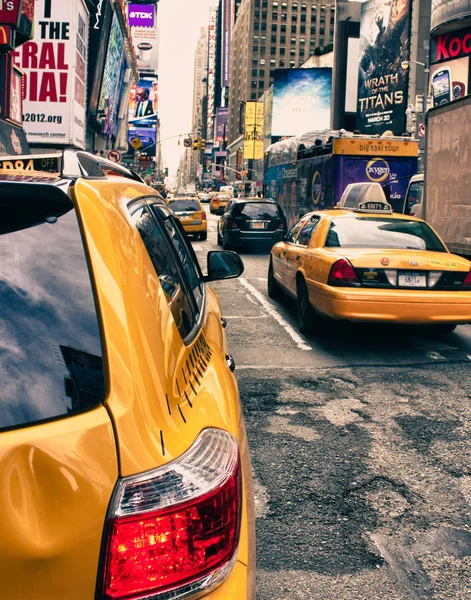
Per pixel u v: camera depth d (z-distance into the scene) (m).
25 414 1.28
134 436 1.32
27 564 1.19
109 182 2.00
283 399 5.73
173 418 1.46
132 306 1.50
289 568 3.13
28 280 1.44
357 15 68.62
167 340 1.63
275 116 90.00
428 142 14.62
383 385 6.20
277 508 3.73
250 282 13.55
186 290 2.58
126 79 60.84
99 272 1.49
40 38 27.19
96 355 1.38
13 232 1.52
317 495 3.90
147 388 1.41
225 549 1.39
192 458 1.40
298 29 146.00
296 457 4.45
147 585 1.26
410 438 4.84
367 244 7.70
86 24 30.83
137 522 1.26
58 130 27.62
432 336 8.41
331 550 3.30
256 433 4.89
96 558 1.23
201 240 26.12
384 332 8.58
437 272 7.14
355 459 4.43
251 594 1.54
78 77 28.75
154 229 2.40
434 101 40.47
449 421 5.22
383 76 59.38
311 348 7.66
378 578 3.07
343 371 6.68
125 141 63.81
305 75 89.25
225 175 167.00
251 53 144.62
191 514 1.32
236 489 1.47
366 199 15.33
